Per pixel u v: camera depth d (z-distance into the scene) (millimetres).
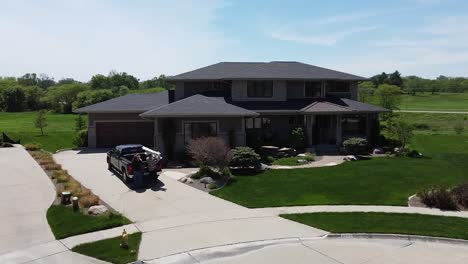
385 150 29266
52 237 12055
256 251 11125
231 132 25812
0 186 18250
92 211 14086
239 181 19625
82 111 31125
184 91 33000
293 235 12289
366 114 31016
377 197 16578
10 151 30219
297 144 28297
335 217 14023
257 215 14234
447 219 13781
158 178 20188
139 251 10977
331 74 33312
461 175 20719
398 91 56594
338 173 21297
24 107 93875
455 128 48250
